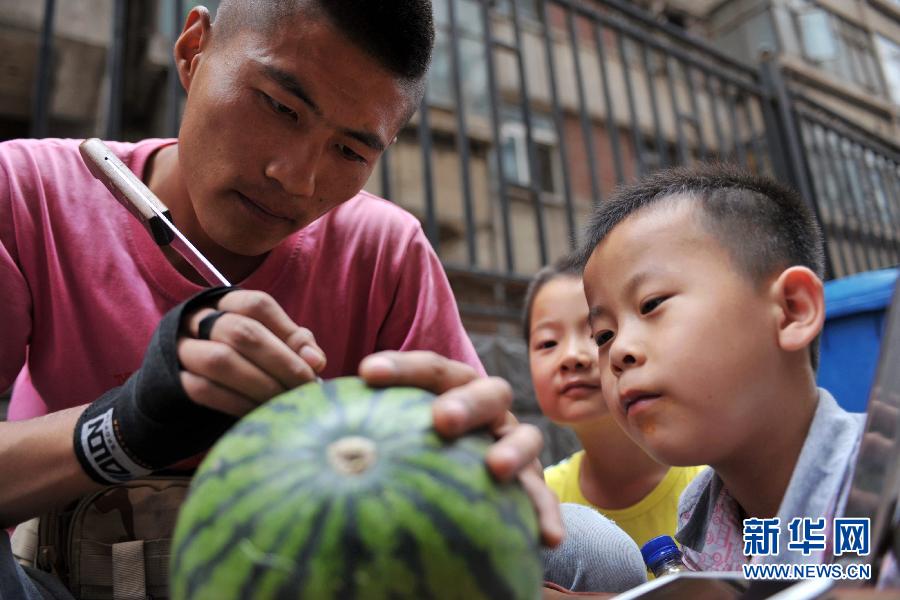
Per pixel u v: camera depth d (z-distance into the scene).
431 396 0.71
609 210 1.39
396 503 0.58
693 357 1.15
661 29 4.98
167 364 0.82
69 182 1.50
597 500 2.10
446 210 6.59
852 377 2.20
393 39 1.19
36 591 1.01
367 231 1.73
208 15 1.38
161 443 0.86
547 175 7.69
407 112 1.37
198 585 0.59
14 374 1.39
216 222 1.32
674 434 1.16
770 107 5.30
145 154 1.61
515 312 3.82
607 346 1.33
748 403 1.17
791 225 1.31
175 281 1.47
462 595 0.57
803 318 1.19
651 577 1.50
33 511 0.99
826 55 10.47
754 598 0.67
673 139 8.33
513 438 0.67
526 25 8.02
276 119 1.21
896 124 11.00
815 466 1.19
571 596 1.05
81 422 0.93
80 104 5.73
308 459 0.61
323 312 1.65
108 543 1.20
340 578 0.56
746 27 10.35
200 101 1.25
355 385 0.72
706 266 1.20
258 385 0.80
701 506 1.50
